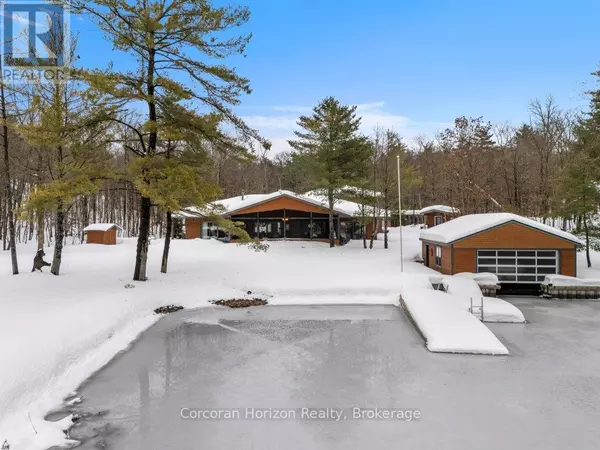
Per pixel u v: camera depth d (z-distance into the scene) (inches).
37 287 582.2
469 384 348.2
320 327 526.6
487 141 1740.9
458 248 776.9
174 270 808.3
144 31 592.4
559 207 922.7
